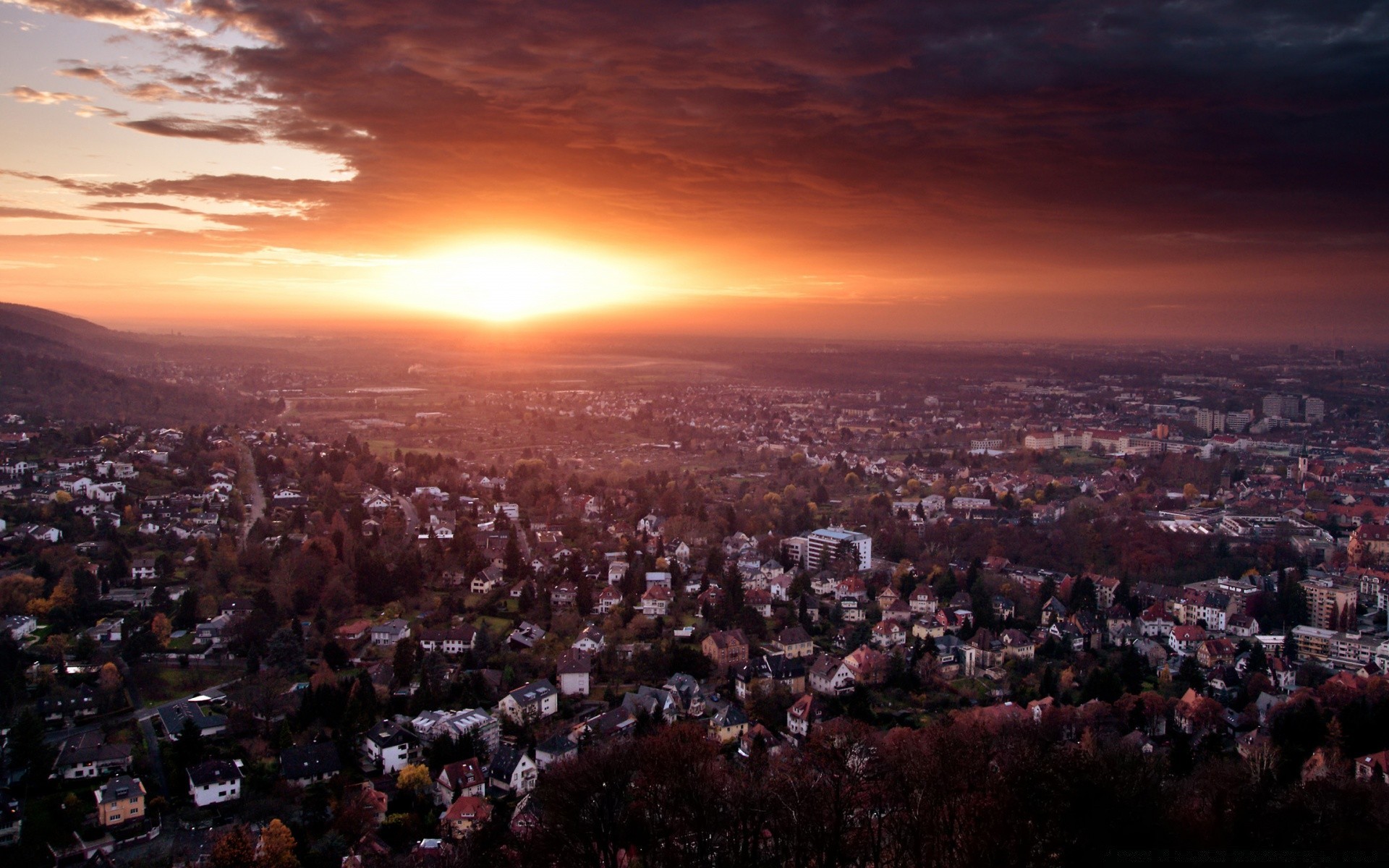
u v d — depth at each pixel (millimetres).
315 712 193000
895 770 122250
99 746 175125
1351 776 147500
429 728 187625
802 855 111375
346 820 154375
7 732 180750
